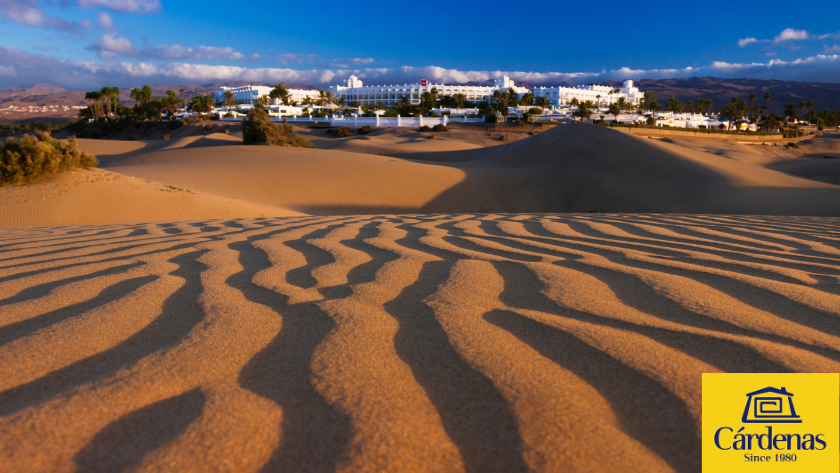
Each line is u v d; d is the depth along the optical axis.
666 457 0.98
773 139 76.31
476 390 1.20
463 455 0.97
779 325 1.64
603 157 26.14
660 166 23.42
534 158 29.44
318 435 1.02
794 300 1.92
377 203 17.44
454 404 1.14
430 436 1.02
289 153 28.92
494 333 1.56
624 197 20.67
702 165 23.20
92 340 1.52
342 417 1.08
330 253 3.00
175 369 1.30
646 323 1.66
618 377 1.27
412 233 3.84
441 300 1.93
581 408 1.12
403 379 1.26
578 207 19.95
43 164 12.53
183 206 12.48
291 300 1.94
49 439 0.99
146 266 2.64
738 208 16.75
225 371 1.30
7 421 1.05
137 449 0.97
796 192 18.02
